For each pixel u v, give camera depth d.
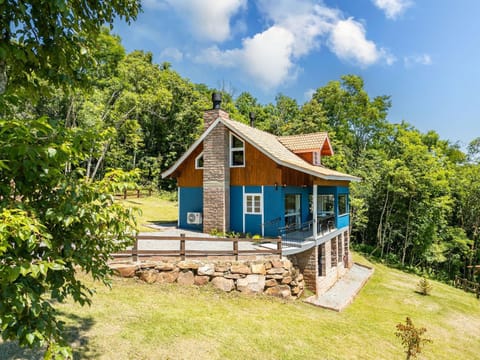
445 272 29.94
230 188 16.48
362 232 31.45
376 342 9.61
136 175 3.87
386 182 27.86
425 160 27.47
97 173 32.06
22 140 2.66
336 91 42.09
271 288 11.36
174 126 42.25
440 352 10.57
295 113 46.09
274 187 15.30
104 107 28.20
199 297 9.84
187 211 18.17
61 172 3.21
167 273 10.22
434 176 25.66
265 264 11.35
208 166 16.58
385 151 39.72
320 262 15.46
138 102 31.11
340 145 36.53
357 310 13.18
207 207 16.55
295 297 12.17
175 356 6.23
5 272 2.51
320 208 21.25
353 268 21.58
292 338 8.29
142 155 39.88
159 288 9.75
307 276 13.81
